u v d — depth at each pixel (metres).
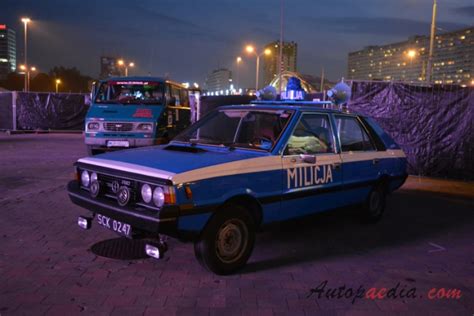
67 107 23.38
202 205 3.83
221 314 3.46
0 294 3.67
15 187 8.12
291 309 3.61
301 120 5.02
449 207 7.62
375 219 6.34
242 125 5.13
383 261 4.84
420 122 10.55
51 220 5.93
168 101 11.50
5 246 4.86
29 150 14.38
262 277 4.23
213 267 4.08
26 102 22.84
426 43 181.00
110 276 4.12
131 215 3.79
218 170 4.00
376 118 10.88
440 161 10.45
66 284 3.91
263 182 4.36
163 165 4.01
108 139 10.61
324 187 5.08
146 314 3.41
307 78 15.52
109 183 4.21
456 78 167.75
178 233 3.74
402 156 6.63
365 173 5.79
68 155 13.17
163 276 4.16
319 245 5.30
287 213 4.71
